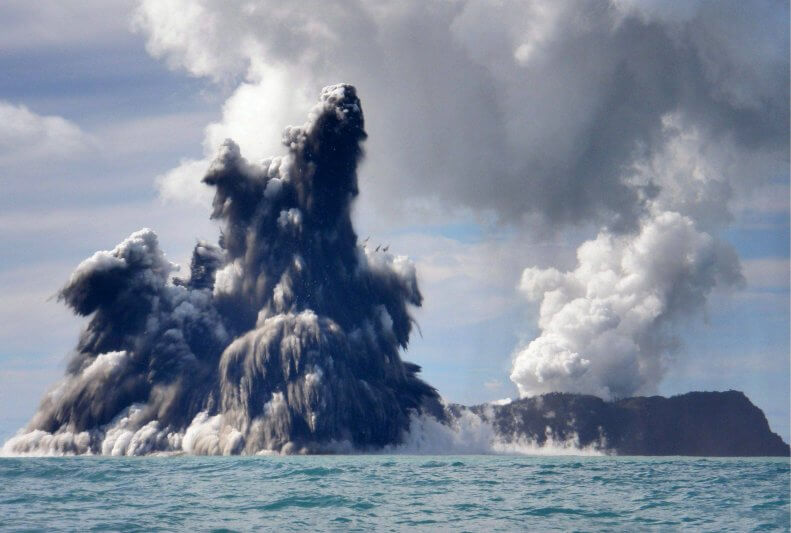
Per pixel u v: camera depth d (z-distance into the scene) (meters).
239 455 171.12
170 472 100.75
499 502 64.12
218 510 57.69
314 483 82.06
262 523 50.94
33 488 76.06
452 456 169.38
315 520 52.56
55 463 123.69
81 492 71.69
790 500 67.19
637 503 64.44
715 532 49.28
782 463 136.62
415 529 49.22
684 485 82.44
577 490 75.44
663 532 49.03
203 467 112.12
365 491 72.75
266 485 79.50
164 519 52.59
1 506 60.28
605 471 105.69
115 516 54.19
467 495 69.69
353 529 48.97
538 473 99.62
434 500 65.19
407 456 165.88
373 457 157.12
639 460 148.75
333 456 165.00
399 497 67.25
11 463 123.31
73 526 49.28
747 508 61.44
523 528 50.16
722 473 103.06
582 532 48.66
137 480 87.00
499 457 161.25
